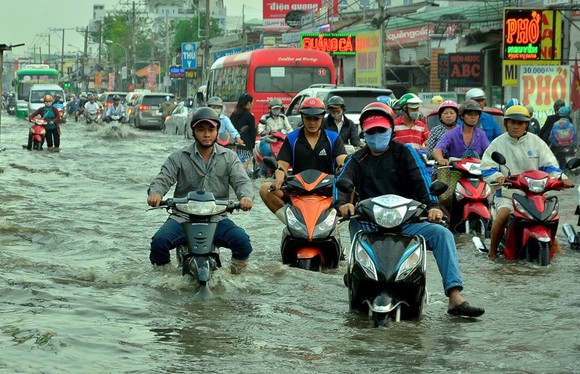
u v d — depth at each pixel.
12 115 134.62
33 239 20.55
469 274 17.33
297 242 17.27
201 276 14.30
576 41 50.25
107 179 35.22
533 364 11.04
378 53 67.88
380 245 13.09
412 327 12.95
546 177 18.47
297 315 13.60
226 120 32.31
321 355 11.39
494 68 64.44
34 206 26.62
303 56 54.66
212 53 142.62
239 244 15.73
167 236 15.42
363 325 13.05
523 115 18.78
